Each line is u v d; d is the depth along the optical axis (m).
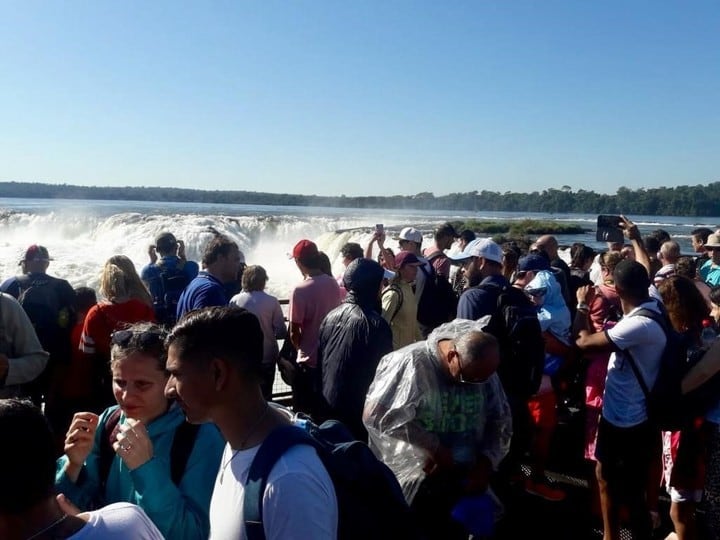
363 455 1.76
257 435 1.68
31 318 4.24
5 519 1.38
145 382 2.15
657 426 3.53
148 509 1.97
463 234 7.70
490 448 3.19
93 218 33.56
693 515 3.64
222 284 4.83
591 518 4.48
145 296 4.23
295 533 1.49
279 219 33.66
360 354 3.63
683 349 3.55
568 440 5.91
